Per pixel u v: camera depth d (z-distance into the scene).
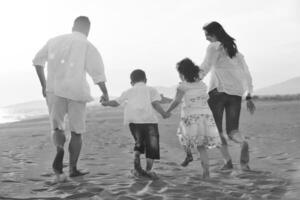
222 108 5.79
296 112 15.43
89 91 5.23
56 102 5.17
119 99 5.38
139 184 4.62
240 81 5.79
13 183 4.84
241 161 5.54
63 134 5.22
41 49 5.26
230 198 3.98
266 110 17.62
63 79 5.13
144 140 5.20
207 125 5.21
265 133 9.37
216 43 5.79
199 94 5.28
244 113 16.66
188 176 5.11
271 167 5.53
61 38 5.21
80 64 5.16
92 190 4.38
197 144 5.12
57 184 4.75
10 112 41.09
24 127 15.59
